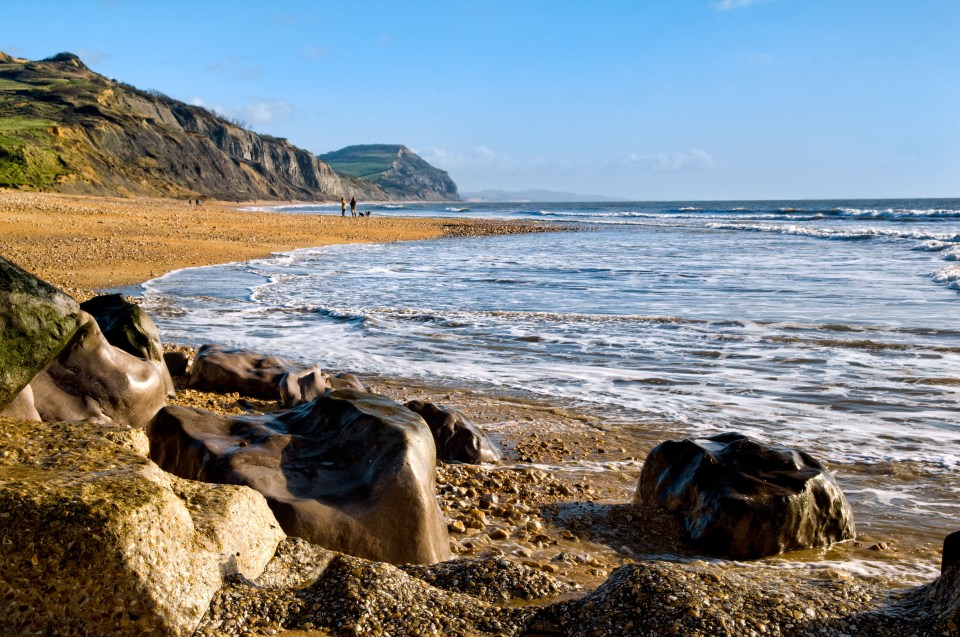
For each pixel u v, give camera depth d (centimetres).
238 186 16500
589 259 2959
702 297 1856
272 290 2036
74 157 11388
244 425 516
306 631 332
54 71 16738
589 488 689
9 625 289
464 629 352
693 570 382
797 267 2514
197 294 1939
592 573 496
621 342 1327
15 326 493
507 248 3628
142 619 296
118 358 671
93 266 2386
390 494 446
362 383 1066
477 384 1070
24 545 293
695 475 598
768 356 1204
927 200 18262
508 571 411
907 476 711
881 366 1127
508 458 784
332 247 3619
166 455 503
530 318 1566
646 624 344
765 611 353
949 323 1438
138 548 300
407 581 379
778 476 581
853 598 380
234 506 367
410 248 3631
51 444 376
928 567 522
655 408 949
